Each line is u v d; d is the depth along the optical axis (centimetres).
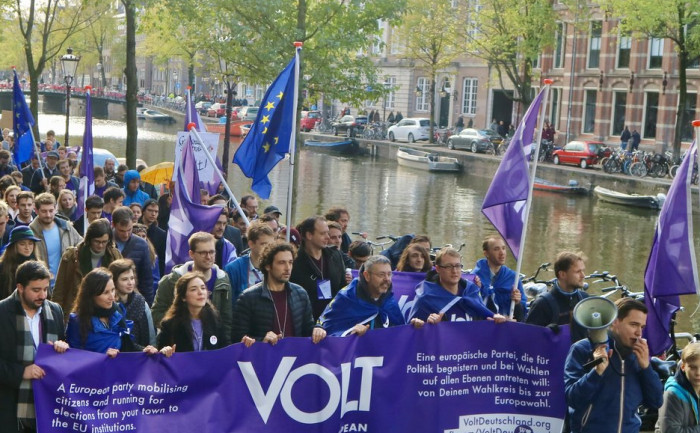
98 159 2523
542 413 674
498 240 809
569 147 3984
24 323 604
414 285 817
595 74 4709
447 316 726
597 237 2500
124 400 614
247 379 638
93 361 606
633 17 3466
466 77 6066
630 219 2884
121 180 1645
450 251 720
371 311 707
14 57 6438
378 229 2545
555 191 3600
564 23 4850
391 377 662
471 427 673
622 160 3659
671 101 4328
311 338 649
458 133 5138
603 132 4675
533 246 2331
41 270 599
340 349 654
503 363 677
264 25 1928
